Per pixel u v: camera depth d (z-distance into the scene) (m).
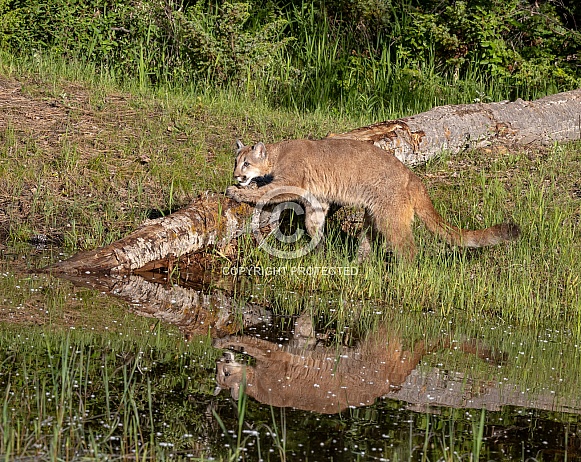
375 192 10.24
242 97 16.34
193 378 6.64
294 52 19.22
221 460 5.24
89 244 10.36
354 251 10.91
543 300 9.48
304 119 15.16
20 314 7.85
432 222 10.37
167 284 9.60
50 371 6.47
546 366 7.53
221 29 16.75
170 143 13.27
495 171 12.86
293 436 5.68
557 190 12.20
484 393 6.71
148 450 5.36
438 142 13.09
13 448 5.25
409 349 7.85
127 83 16.41
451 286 9.70
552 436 5.90
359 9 19.72
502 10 19.00
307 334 8.16
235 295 9.43
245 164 10.49
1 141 12.71
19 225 10.77
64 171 12.05
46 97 14.55
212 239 10.48
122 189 11.85
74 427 5.59
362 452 5.48
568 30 19.19
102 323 7.84
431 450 5.57
